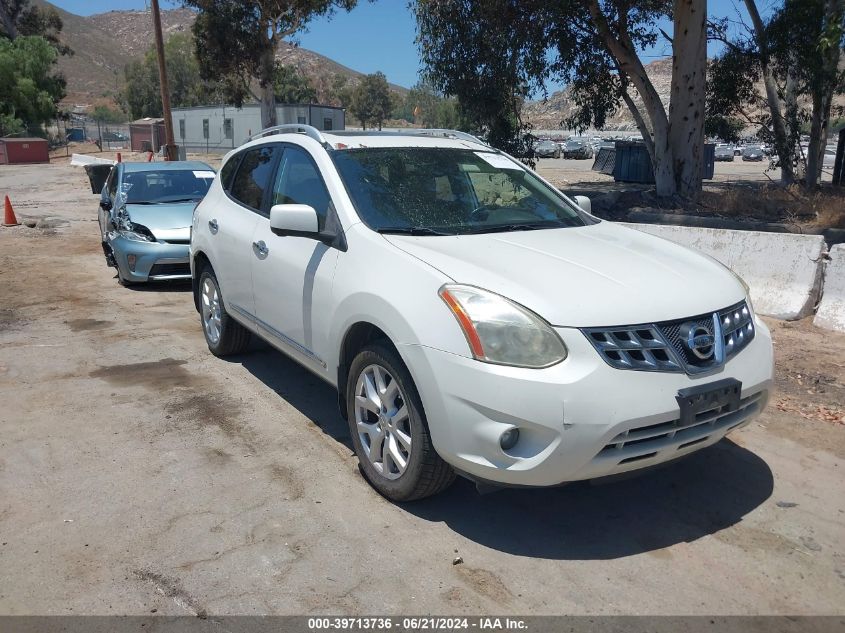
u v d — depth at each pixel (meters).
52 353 6.17
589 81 16.41
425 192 4.36
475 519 3.58
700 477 4.04
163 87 24.78
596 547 3.36
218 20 32.34
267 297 4.75
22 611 2.86
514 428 3.06
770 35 16.05
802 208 14.13
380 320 3.51
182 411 4.88
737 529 3.53
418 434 3.39
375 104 92.62
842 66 15.84
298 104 45.72
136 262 8.49
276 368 5.79
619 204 16.23
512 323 3.11
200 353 6.19
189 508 3.64
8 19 63.38
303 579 3.08
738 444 4.45
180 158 25.50
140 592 2.98
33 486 3.85
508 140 16.59
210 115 49.56
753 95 17.59
